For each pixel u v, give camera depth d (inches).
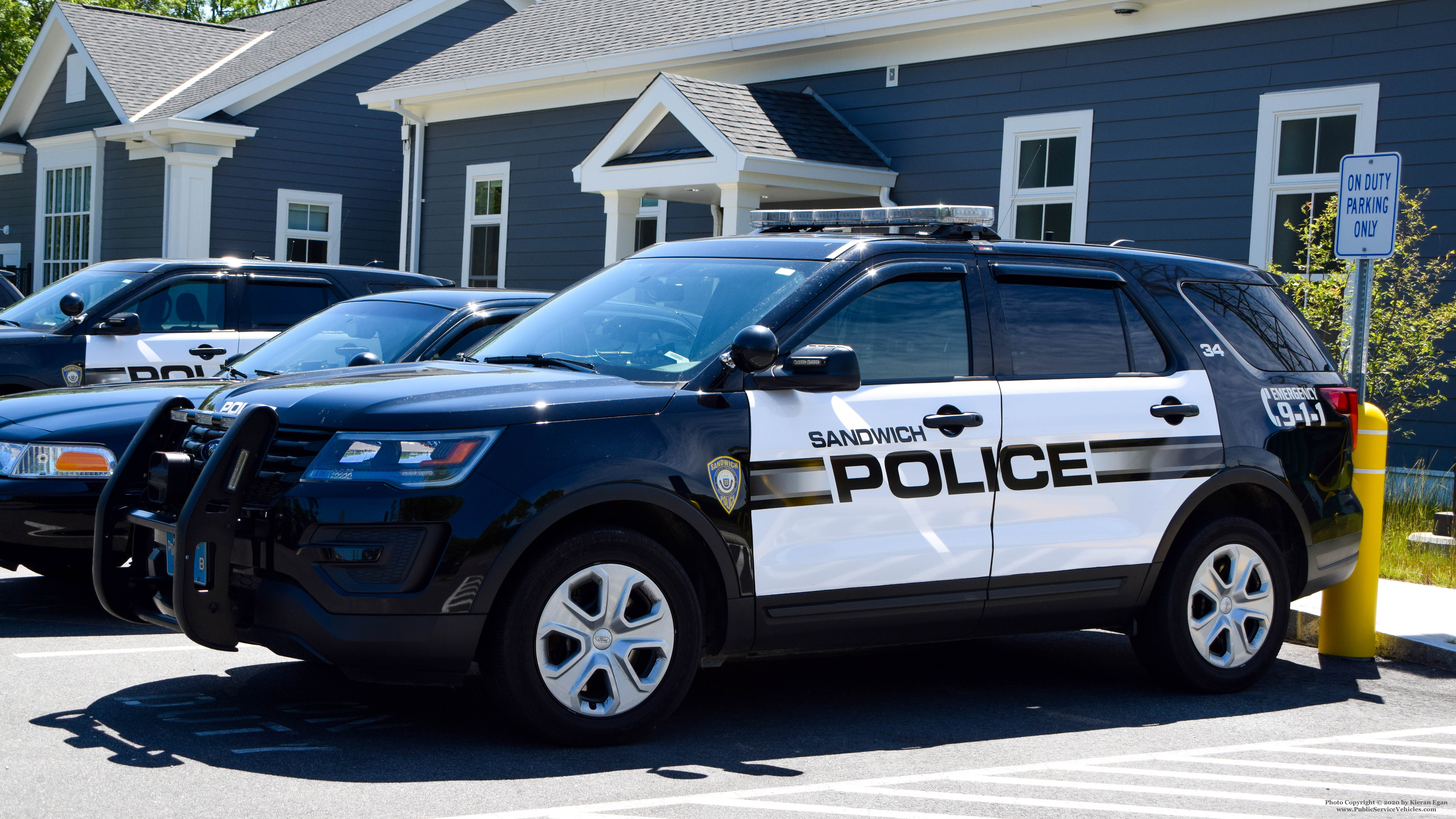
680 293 221.6
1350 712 233.1
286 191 1003.9
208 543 182.5
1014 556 217.8
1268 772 195.0
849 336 210.7
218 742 188.2
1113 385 229.8
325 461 182.2
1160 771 193.3
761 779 181.5
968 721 219.1
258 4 1929.1
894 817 167.5
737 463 196.9
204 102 951.6
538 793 170.4
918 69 623.8
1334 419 255.8
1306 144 505.0
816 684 244.7
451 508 179.6
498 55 829.8
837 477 204.2
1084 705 232.8
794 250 221.3
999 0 571.5
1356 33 489.1
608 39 768.9
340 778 173.8
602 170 653.9
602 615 189.0
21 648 241.9
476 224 847.1
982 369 219.9
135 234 1011.3
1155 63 543.8
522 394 190.4
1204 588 238.1
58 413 270.1
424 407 184.7
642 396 194.4
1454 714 233.9
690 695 232.1
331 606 178.1
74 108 1069.1
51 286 445.4
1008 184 592.1
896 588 208.5
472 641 181.2
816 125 634.2
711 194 662.5
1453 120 465.4
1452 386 465.4
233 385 221.6
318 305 436.1
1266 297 258.5
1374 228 293.3
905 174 629.6
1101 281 236.1
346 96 1026.1
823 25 635.5
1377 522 274.4
